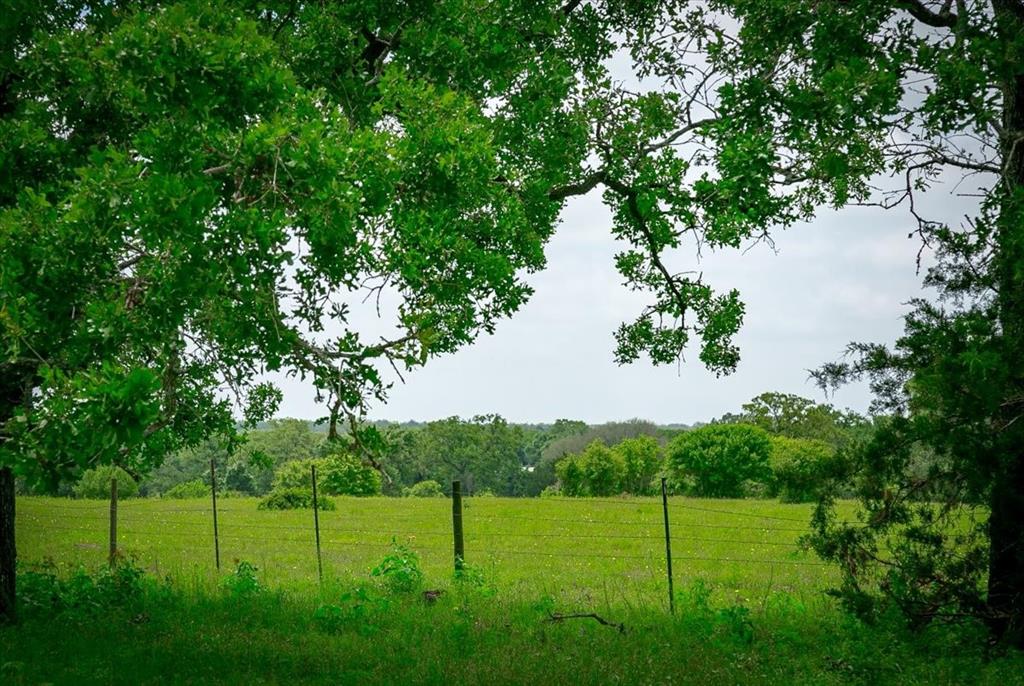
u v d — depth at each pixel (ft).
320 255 22.35
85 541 78.54
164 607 40.50
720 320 46.62
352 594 42.98
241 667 28.30
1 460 18.81
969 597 27.09
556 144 40.04
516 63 35.60
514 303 43.78
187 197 18.78
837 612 36.40
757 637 33.30
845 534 29.25
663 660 29.01
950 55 27.86
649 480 220.64
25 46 26.32
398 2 31.60
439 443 316.60
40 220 20.25
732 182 29.35
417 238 31.19
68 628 34.09
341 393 24.08
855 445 29.68
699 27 34.45
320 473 197.98
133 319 20.49
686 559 66.23
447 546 77.10
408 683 26.23
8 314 20.08
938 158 33.55
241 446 41.29
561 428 384.88
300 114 22.24
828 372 29.37
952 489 27.86
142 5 25.29
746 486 183.73
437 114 26.73
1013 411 27.30
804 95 27.30
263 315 24.38
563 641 32.60
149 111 19.99
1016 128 33.81
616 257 48.08
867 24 28.17
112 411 18.08
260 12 29.63
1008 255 26.86
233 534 86.84
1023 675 24.84
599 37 40.29
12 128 24.67
